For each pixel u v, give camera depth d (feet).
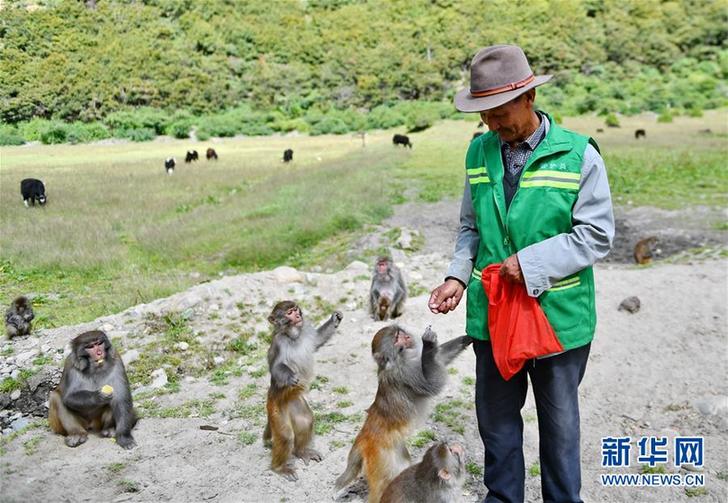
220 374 22.43
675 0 267.39
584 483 15.03
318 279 31.04
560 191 10.29
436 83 211.82
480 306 11.46
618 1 263.49
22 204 51.03
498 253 10.97
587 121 174.91
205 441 17.08
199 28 173.88
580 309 10.58
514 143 10.76
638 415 18.38
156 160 83.30
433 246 44.39
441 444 11.59
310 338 15.79
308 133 161.38
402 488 11.74
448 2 258.78
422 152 109.50
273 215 52.65
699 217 50.39
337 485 13.64
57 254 39.55
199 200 59.26
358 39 232.53
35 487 14.88
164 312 26.73
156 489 14.74
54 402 17.58
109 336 25.31
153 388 21.66
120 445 16.97
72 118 86.74
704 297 25.57
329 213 51.88
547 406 10.98
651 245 38.34
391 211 56.18
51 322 30.22
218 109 154.20
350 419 18.17
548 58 224.94
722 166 73.56
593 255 10.16
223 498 14.32
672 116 181.98
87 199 54.75
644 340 22.57
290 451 15.28
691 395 19.07
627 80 223.71
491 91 10.05
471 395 19.69
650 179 67.10
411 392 12.75
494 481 11.97
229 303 27.66
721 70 230.27
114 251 41.39
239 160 93.91
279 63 210.79
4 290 35.09
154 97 118.01
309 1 263.90
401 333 13.05
